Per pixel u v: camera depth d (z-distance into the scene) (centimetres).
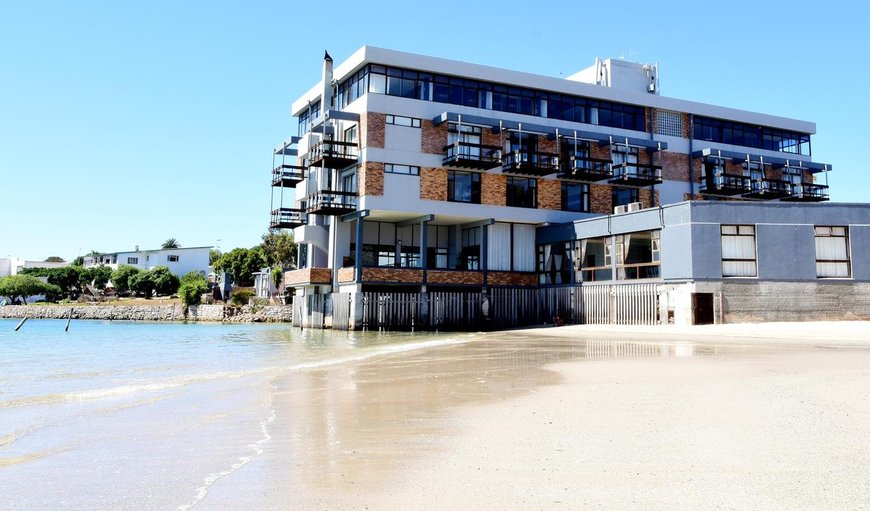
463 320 3822
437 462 658
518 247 4088
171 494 574
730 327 2730
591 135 4153
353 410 996
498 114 4016
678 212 3053
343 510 517
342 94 4094
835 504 496
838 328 2484
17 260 12425
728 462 618
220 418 946
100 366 1861
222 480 614
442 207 3819
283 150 4516
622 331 2952
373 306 3659
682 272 3011
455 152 3812
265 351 2381
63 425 906
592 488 555
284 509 524
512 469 622
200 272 10194
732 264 2964
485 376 1402
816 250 2973
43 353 2436
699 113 4622
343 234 3988
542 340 2631
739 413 842
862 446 660
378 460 674
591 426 804
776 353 1705
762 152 4853
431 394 1146
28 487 603
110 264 10538
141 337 3728
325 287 4112
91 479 628
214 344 2948
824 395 948
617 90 4356
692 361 1527
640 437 733
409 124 3775
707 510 491
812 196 4778
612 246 3512
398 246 4134
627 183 4297
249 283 8844
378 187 3662
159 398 1159
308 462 672
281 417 945
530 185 4103
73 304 8219
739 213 2984
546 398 1045
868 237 2973
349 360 1900
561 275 3916
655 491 541
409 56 3762
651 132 4459
